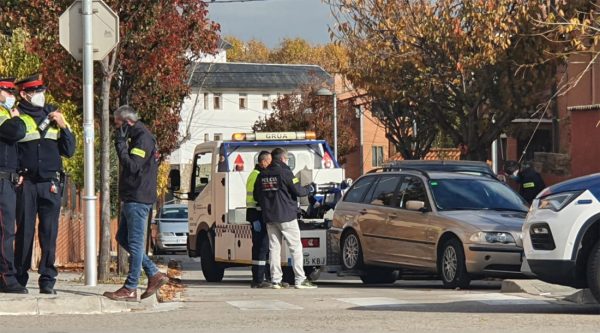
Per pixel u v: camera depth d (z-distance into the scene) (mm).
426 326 16297
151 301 20078
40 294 19266
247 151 33312
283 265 29094
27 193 19188
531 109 47844
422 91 46688
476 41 44125
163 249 64625
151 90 35156
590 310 19266
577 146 45438
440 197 27938
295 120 92500
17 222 19391
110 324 16781
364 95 64750
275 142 33562
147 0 30047
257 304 20828
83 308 18734
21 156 19094
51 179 19359
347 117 92250
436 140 79062
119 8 29703
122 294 19344
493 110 47375
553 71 45344
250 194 27547
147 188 19547
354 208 30344
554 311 19078
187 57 37438
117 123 19812
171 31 32125
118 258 32406
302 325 16562
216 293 24656
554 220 18000
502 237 25844
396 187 29328
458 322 16828
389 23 46188
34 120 19141
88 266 22109
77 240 51688
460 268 26219
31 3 29438
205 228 33719
